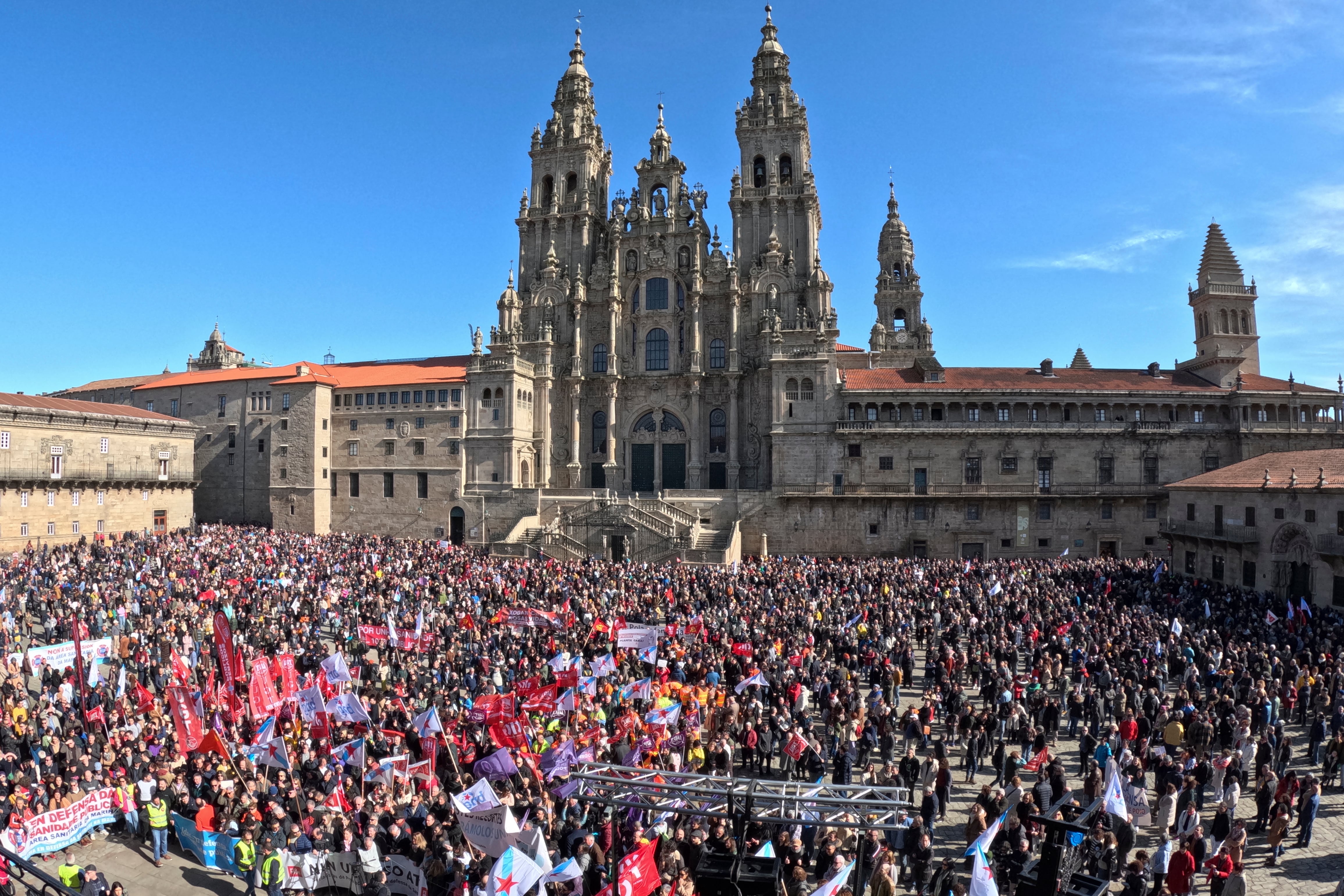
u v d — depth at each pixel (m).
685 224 100.06
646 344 100.38
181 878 23.36
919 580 62.00
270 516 99.00
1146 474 83.69
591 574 60.84
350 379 102.19
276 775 26.62
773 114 99.19
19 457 78.62
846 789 16.28
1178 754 27.20
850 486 85.19
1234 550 63.12
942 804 25.52
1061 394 84.69
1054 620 46.62
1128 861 24.14
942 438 84.62
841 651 40.56
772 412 87.69
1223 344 88.38
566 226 103.25
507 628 43.84
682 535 79.75
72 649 31.94
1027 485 83.69
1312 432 83.06
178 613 45.97
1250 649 38.69
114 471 88.94
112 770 25.89
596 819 22.56
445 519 93.94
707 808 16.34
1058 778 24.05
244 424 101.56
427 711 25.52
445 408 94.50
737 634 42.34
